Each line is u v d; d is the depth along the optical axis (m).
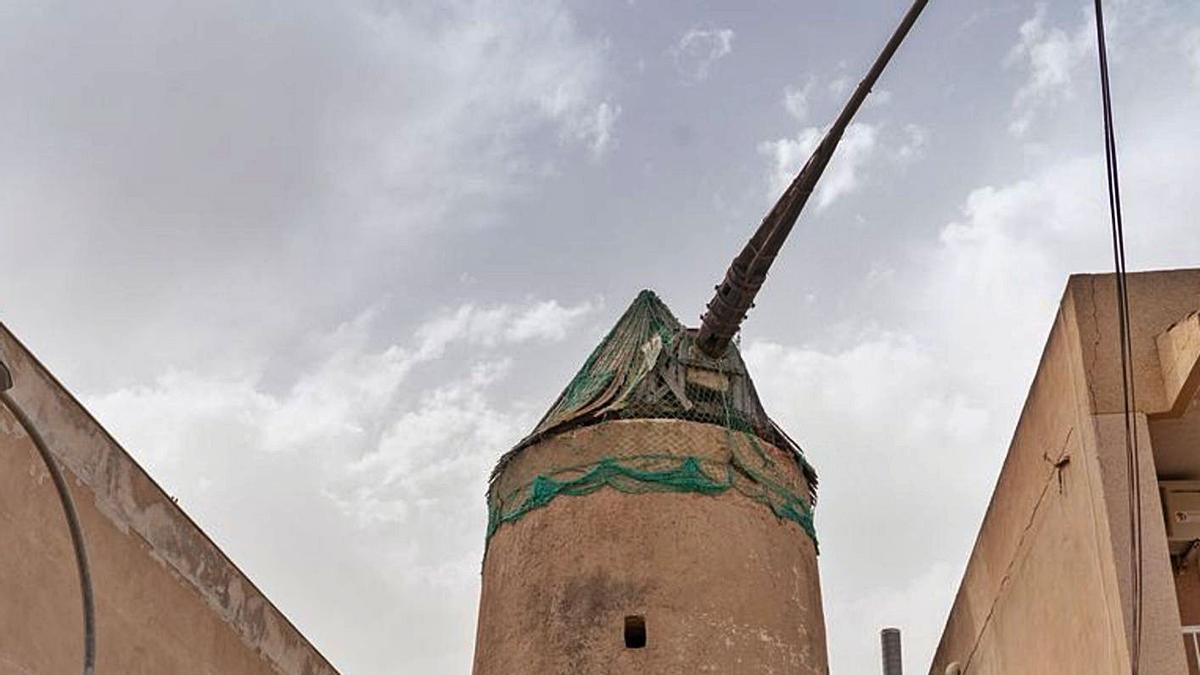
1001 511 16.38
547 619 17.31
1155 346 12.73
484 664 17.77
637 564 17.30
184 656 12.35
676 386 18.30
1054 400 13.73
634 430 18.02
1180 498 13.05
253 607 13.84
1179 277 12.95
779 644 17.27
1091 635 12.82
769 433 18.75
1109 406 12.60
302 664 14.92
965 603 18.64
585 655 16.89
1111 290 12.99
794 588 17.91
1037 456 14.52
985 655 17.42
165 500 12.35
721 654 16.83
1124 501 12.23
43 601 10.41
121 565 11.48
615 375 18.83
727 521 17.62
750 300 16.95
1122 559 12.00
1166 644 11.65
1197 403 12.36
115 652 11.27
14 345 10.28
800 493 18.78
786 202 14.67
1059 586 13.87
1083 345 12.83
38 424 10.52
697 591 17.14
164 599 12.12
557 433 18.47
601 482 17.80
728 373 18.62
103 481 11.36
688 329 18.95
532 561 17.80
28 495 10.34
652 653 16.75
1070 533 13.39
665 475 17.70
